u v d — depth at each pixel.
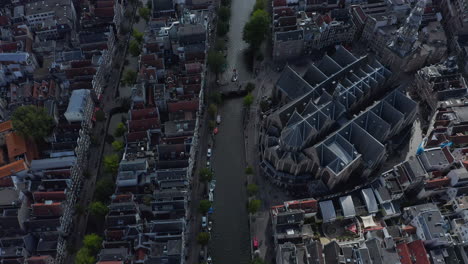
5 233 198.88
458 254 190.62
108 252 185.38
